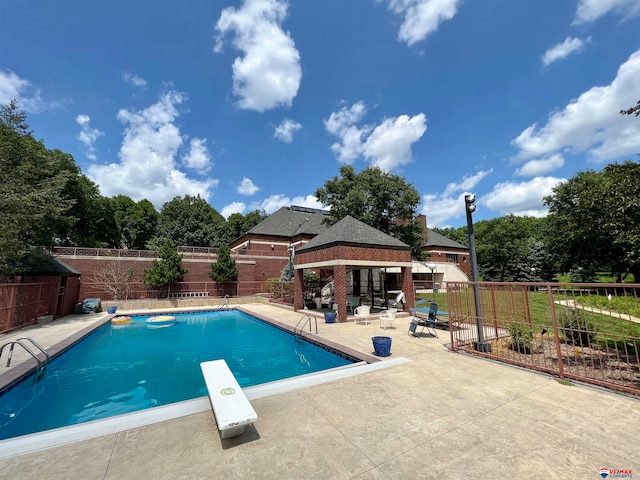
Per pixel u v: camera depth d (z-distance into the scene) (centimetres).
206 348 1070
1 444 319
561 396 454
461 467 277
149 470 275
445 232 6950
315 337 983
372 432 346
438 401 438
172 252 2611
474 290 755
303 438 333
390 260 1516
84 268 2409
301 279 1755
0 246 1229
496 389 486
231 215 6156
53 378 750
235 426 308
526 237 4559
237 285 3039
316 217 4169
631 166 553
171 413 397
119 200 4959
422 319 1220
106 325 1532
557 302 822
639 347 752
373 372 582
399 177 3031
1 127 1581
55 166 1847
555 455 296
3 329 1163
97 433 345
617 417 379
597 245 1658
